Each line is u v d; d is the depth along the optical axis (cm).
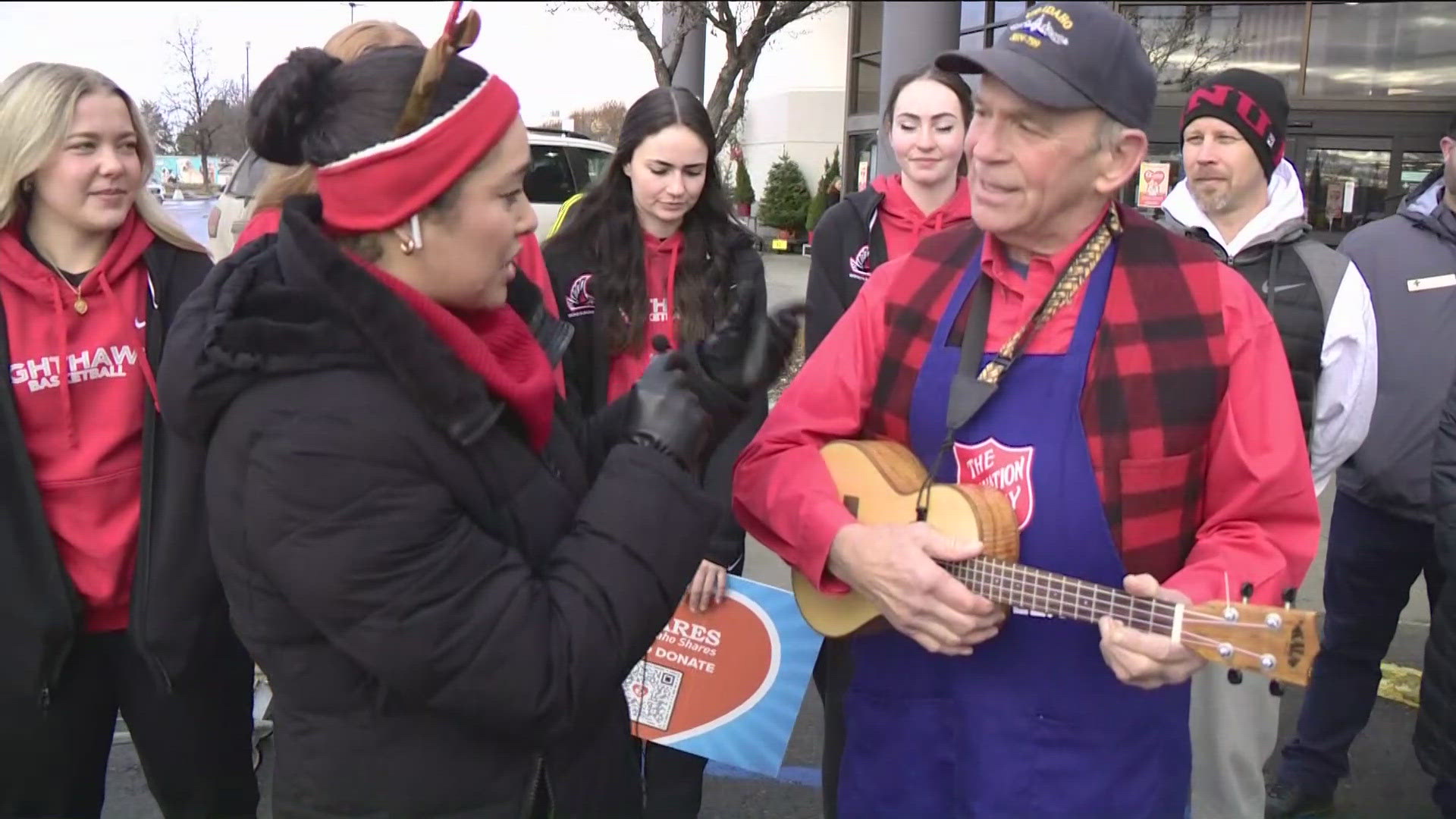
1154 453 150
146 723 218
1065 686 158
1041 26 145
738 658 248
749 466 181
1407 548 275
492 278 128
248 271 129
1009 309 160
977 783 162
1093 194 152
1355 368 241
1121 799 158
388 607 117
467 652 119
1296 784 291
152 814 294
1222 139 246
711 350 145
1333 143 913
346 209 121
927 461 166
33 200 205
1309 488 152
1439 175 288
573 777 143
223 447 122
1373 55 912
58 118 195
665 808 255
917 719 169
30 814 209
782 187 1683
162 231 216
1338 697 286
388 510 117
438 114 117
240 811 233
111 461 207
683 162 249
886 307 173
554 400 141
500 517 130
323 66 124
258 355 118
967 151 155
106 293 206
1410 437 268
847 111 1366
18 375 197
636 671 250
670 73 740
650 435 137
